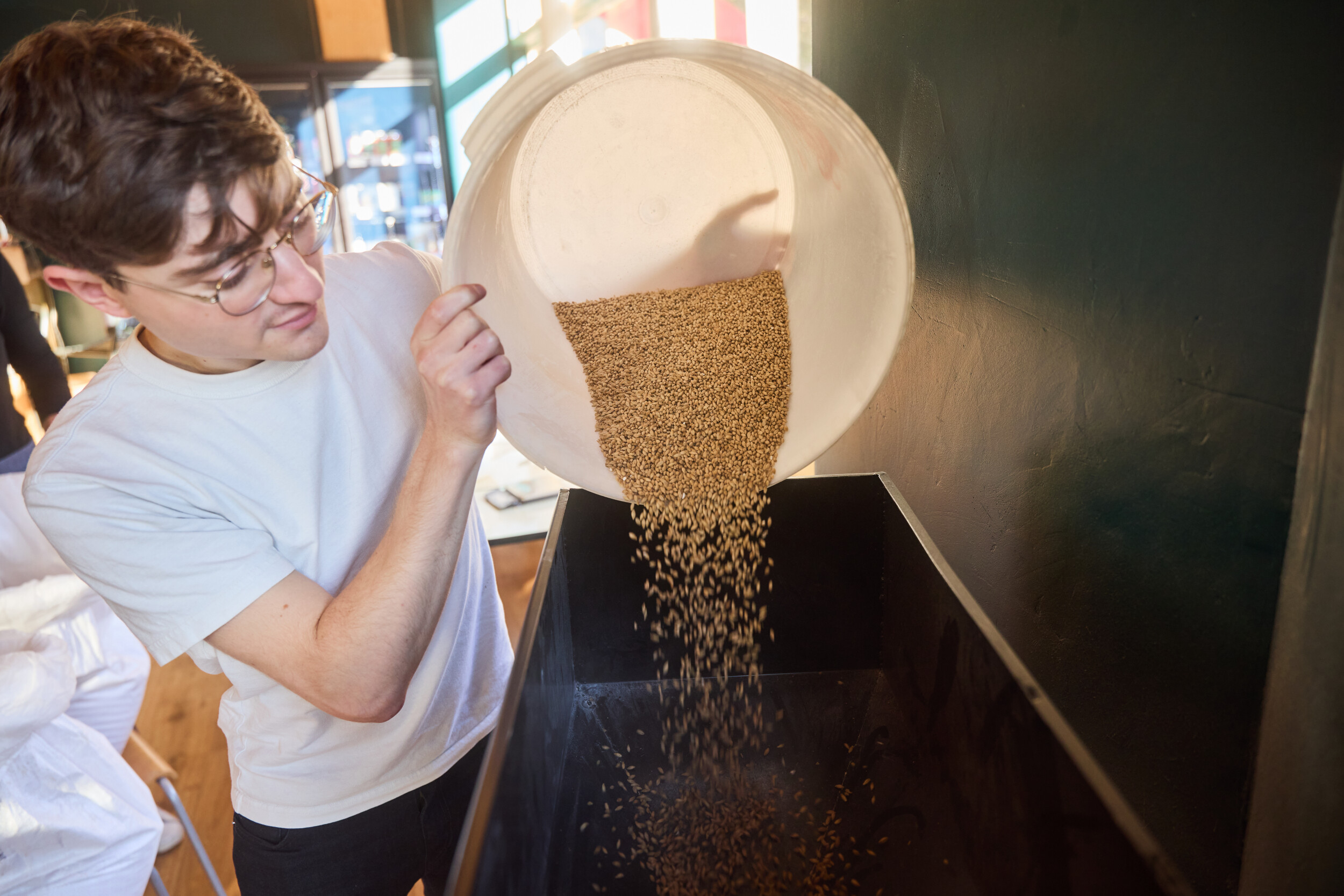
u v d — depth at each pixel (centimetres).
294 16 505
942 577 93
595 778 106
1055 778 65
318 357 94
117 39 64
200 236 66
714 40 77
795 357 114
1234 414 75
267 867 106
